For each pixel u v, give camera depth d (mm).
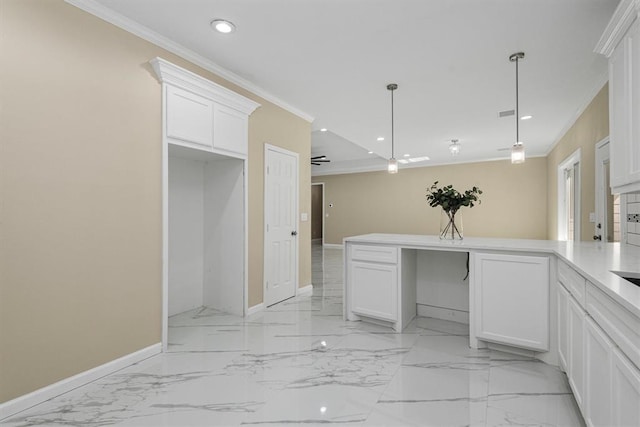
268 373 2242
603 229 3328
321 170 10227
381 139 6020
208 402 1899
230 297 3582
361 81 3410
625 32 1857
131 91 2389
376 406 1852
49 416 1771
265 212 3752
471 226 8328
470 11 2236
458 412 1790
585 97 3816
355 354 2537
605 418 1310
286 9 2232
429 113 4449
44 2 1929
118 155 2303
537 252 2340
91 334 2145
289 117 4164
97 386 2080
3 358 1761
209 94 2982
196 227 3732
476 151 7203
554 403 1866
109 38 2250
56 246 1975
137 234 2428
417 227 9000
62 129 2004
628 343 1116
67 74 2029
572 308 1826
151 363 2402
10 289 1789
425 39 2600
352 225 9891
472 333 2619
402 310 3012
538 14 2256
